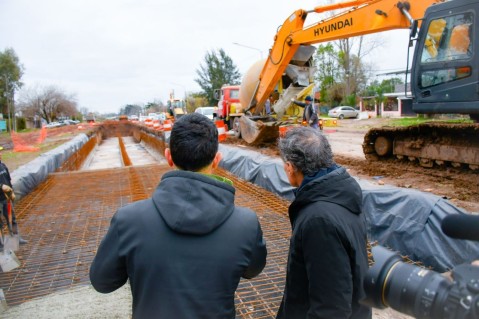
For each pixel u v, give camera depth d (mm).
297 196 1693
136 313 1329
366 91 41375
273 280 3375
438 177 6781
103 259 1395
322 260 1502
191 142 1424
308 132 1760
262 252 1481
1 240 4039
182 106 34531
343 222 1540
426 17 6258
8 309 2992
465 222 884
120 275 1408
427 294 913
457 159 6637
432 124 6887
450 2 5910
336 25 8344
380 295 1038
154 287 1298
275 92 12930
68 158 12156
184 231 1298
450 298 863
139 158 18875
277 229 4516
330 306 1479
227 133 16172
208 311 1287
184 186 1357
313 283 1518
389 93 38281
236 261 1344
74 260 3906
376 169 7746
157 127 21391
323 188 1626
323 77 46000
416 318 955
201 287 1293
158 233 1325
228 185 1433
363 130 18750
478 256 3119
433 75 6281
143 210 1388
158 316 1275
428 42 6301
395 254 1118
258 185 6797
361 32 7684
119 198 6273
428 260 3490
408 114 31828
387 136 8273
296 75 11266
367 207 4254
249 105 13188
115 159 18969
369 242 4066
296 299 1671
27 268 3760
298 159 1697
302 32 9414
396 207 3945
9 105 45094
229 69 54281
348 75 40031
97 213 5465
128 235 1350
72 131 33375
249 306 2992
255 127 11672
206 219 1310
